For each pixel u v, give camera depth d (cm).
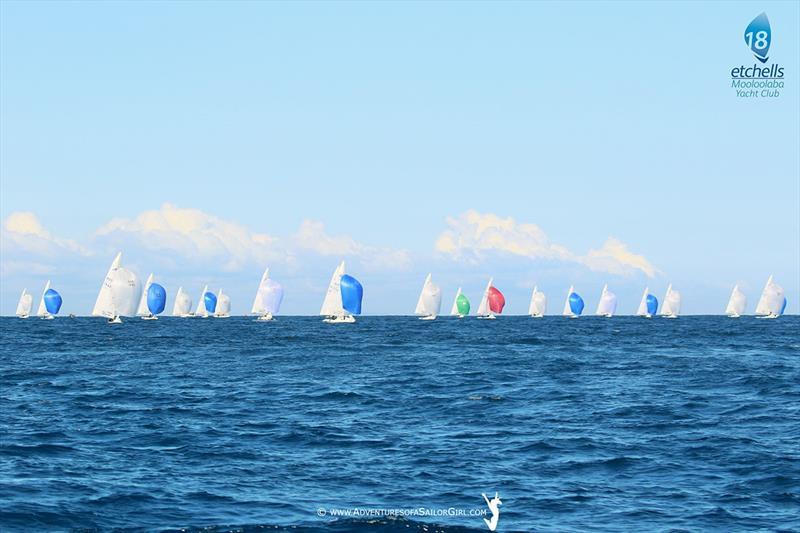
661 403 17600
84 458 11681
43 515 8544
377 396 19338
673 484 10156
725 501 9344
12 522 8294
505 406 17425
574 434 13738
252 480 10344
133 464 11281
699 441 12925
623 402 17850
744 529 8294
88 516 8575
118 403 18150
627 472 10831
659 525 8438
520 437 13500
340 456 11956
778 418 15388
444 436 13675
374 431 14212
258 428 14525
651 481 10325
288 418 15825
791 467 10906
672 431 13950
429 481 10338
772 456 11625
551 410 16775
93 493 9481
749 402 17725
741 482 10212
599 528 8344
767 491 9762
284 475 10656
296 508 9000
